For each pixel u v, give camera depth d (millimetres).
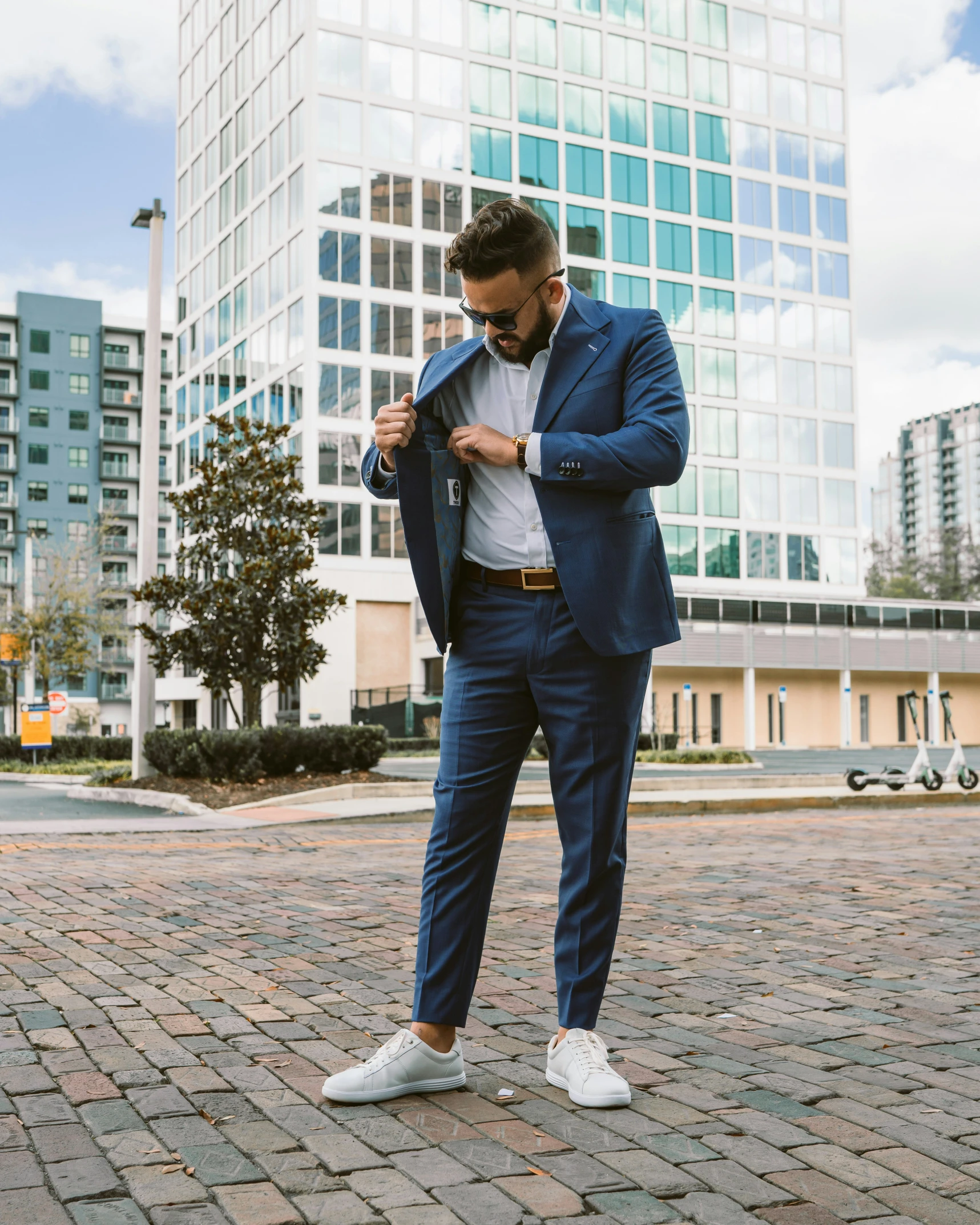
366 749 15688
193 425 52219
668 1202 2096
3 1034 3262
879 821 11305
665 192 49125
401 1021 3451
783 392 50875
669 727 39781
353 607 41188
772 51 52406
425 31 44312
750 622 40938
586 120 47625
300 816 12094
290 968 4227
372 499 41812
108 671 42125
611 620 2553
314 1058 3027
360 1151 2312
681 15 50312
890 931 5070
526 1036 3295
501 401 2646
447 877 2697
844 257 53156
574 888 2715
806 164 52656
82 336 78938
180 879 6801
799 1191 2162
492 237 2418
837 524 51531
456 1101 2658
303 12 42594
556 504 2529
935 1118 2604
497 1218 1999
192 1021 3428
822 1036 3342
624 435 2465
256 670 15789
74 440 78312
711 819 12195
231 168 48969
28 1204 2043
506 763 2707
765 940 4863
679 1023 3494
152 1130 2443
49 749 28156
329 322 41781
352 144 42625
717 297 49875
